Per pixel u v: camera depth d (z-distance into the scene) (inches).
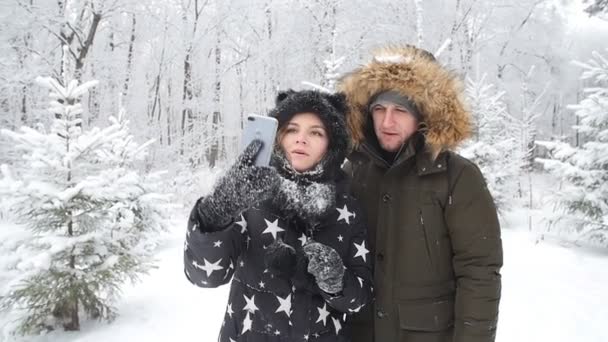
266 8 780.6
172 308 195.6
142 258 195.8
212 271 58.1
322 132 63.2
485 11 711.7
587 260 263.7
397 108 67.9
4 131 169.6
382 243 69.2
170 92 859.4
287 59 765.9
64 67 182.9
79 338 167.6
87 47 559.2
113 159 253.4
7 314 177.2
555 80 864.9
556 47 855.7
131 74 742.5
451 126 65.1
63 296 167.0
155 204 261.1
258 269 61.8
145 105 765.3
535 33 832.3
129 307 197.9
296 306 60.3
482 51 783.1
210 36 798.5
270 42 789.2
